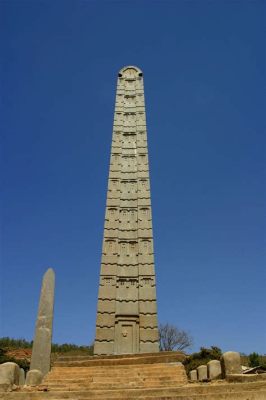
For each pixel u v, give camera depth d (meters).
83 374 18.27
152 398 13.68
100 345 26.75
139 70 41.88
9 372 16.77
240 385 13.92
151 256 30.16
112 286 28.98
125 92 40.25
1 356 46.00
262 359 40.75
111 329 27.34
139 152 35.66
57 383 17.38
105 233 31.30
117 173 34.47
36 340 23.47
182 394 14.09
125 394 14.47
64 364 19.45
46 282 25.30
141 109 38.69
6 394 15.25
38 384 17.80
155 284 28.98
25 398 14.92
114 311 28.03
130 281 29.39
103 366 19.02
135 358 19.55
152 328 27.33
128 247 30.89
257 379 14.71
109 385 16.73
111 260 30.09
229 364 16.53
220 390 13.97
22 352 57.56
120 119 37.94
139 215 32.09
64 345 65.81
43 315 24.27
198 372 20.83
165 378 17.12
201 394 13.61
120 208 32.66
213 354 40.97
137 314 27.95
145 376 17.55
